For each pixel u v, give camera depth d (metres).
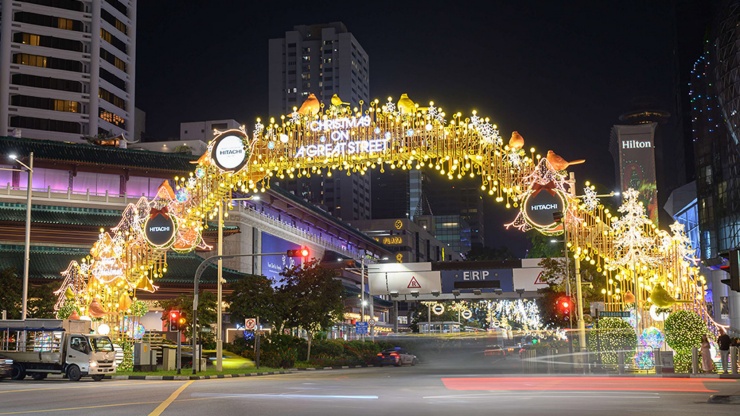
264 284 58.06
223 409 18.27
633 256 34.50
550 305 58.06
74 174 70.50
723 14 60.47
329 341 67.12
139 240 41.59
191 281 64.25
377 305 112.75
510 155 32.16
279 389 26.56
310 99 32.97
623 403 19.42
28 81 112.81
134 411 17.80
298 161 33.00
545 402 19.94
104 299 43.25
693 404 19.05
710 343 35.31
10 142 68.50
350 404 19.72
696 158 98.81
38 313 53.66
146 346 42.22
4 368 35.16
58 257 63.00
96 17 118.69
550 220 31.92
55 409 18.42
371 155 31.84
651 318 35.59
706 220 96.69
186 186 38.09
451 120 31.67
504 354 76.50
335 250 110.31
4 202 66.50
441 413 17.08
